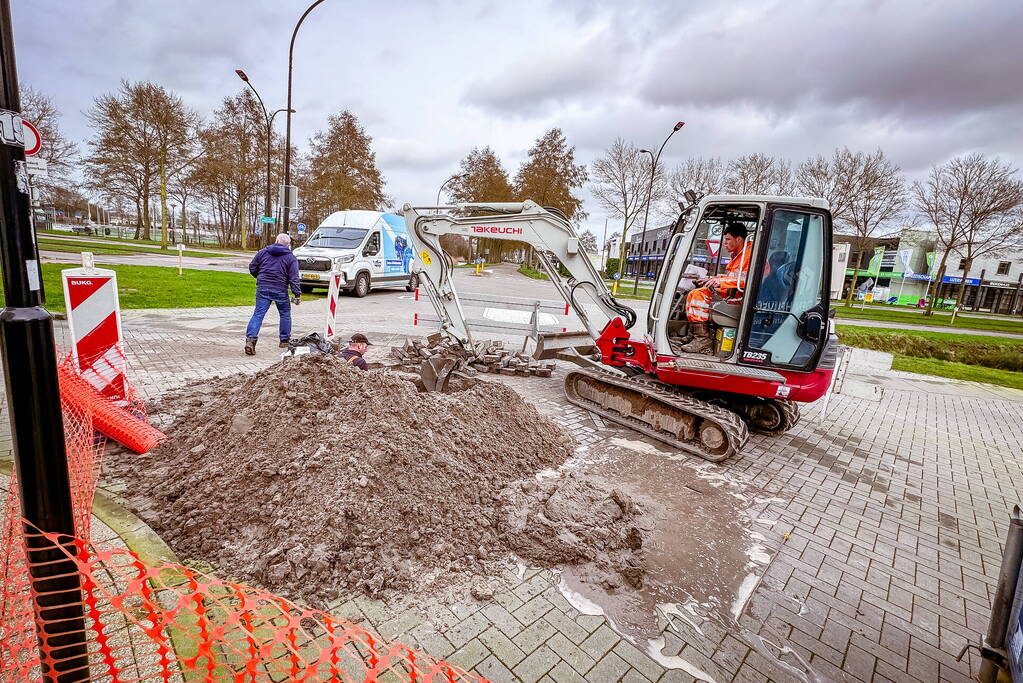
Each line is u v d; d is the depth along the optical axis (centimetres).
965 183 2422
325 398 400
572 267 685
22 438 157
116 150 2969
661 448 531
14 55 140
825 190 2731
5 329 149
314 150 4125
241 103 3684
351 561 279
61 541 166
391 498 317
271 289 757
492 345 871
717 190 3312
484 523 332
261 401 394
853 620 295
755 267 519
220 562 280
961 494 499
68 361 418
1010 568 232
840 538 388
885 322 2347
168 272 1764
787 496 452
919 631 291
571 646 251
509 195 5094
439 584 282
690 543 355
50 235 3581
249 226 5188
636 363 642
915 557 372
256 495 317
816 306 518
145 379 595
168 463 374
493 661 237
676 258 558
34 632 191
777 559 350
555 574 303
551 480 423
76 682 178
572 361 732
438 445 386
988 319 3369
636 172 3522
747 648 263
